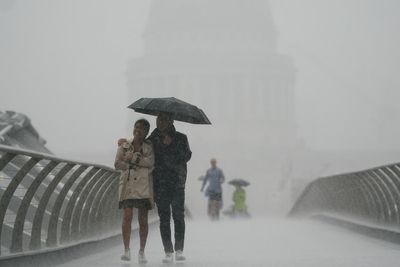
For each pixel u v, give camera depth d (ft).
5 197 74.90
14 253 78.74
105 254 106.73
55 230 92.58
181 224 96.27
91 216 111.96
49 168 80.74
